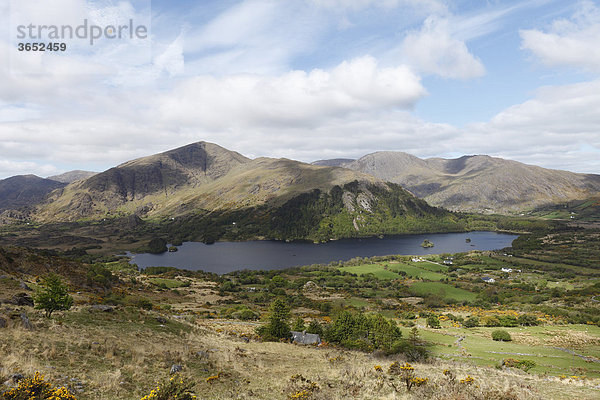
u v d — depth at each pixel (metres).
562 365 55.88
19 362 17.75
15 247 85.19
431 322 98.00
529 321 100.88
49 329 26.16
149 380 20.14
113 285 99.69
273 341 50.28
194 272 199.25
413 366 32.44
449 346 70.38
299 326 65.69
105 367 20.64
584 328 94.50
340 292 169.62
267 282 184.00
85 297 57.56
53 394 14.02
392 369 27.72
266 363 31.55
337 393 21.78
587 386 28.50
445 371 27.62
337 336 60.53
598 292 152.38
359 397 21.16
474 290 171.62
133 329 34.59
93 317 35.88
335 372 28.05
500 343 75.50
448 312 126.25
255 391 21.50
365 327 61.59
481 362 55.50
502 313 120.69
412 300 155.25
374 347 56.09
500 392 22.42
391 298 158.25
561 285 182.50
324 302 141.50
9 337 21.81
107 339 27.56
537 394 23.61
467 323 98.88
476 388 23.16
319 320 100.38
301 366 31.53
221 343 38.75
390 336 60.12
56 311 34.44
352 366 30.75
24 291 43.94
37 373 14.77
